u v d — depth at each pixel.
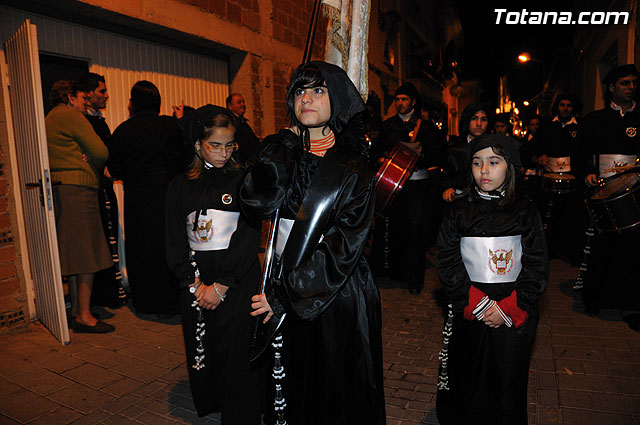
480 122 3.74
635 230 3.77
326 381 1.76
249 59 6.75
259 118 7.06
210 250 2.32
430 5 19.08
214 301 2.23
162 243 4.12
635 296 3.88
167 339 3.79
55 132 3.78
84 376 3.15
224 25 6.14
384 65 13.53
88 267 3.83
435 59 20.58
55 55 4.52
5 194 3.84
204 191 2.32
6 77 3.82
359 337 1.78
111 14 4.61
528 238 2.05
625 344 3.49
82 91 4.16
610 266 3.96
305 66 1.73
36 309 4.10
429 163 4.85
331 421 1.77
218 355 2.29
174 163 4.26
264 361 2.12
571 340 3.59
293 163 1.76
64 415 2.68
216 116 2.28
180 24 5.35
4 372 3.21
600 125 4.11
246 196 1.81
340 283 1.62
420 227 4.81
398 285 5.21
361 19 2.25
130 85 5.25
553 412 2.60
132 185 4.15
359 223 1.66
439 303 4.57
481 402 2.14
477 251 2.07
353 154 1.73
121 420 2.62
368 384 1.78
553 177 5.46
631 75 3.89
